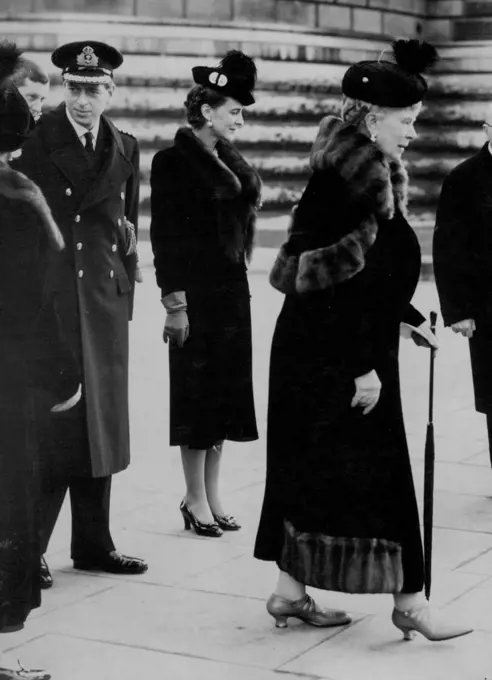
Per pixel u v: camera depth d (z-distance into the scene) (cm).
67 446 644
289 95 1928
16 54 642
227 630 590
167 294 722
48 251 520
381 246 554
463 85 2119
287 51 1922
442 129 2131
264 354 1255
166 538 726
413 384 1159
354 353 561
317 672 542
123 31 1830
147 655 561
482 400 824
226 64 721
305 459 571
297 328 573
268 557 588
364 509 563
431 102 2131
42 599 630
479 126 2114
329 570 567
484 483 841
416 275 565
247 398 741
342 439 565
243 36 1892
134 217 693
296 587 589
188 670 544
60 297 646
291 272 559
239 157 742
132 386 1130
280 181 1916
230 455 909
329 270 549
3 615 516
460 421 1017
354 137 554
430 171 2125
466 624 593
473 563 681
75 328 648
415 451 920
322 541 568
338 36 1984
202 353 725
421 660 555
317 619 592
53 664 549
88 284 653
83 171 652
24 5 1814
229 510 778
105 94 652
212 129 725
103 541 669
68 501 789
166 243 723
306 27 1947
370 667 547
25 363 516
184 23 1858
